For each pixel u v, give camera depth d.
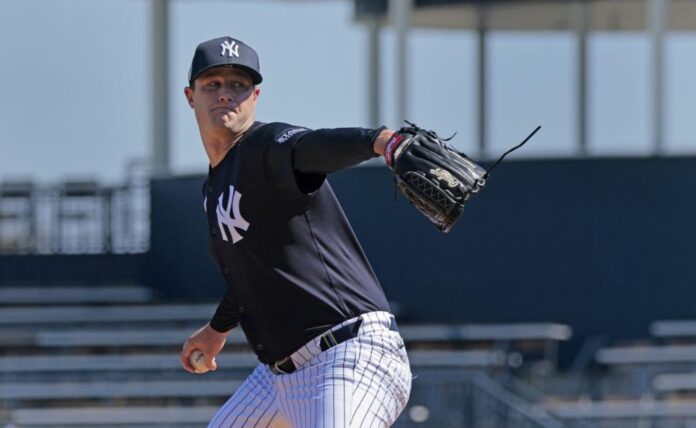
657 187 49.16
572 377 47.94
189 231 52.50
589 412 44.44
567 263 49.47
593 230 49.34
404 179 14.02
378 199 49.94
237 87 15.61
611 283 49.25
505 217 49.66
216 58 15.42
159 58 61.12
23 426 44.91
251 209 15.28
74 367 48.16
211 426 16.98
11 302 52.62
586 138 73.69
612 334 49.28
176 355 48.69
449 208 13.96
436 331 48.41
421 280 49.91
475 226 49.81
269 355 16.06
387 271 49.97
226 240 15.68
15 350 49.56
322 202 15.57
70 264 53.56
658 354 47.75
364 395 15.31
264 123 15.38
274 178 14.90
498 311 49.62
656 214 49.16
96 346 49.50
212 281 52.25
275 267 15.50
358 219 50.06
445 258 49.88
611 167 49.28
